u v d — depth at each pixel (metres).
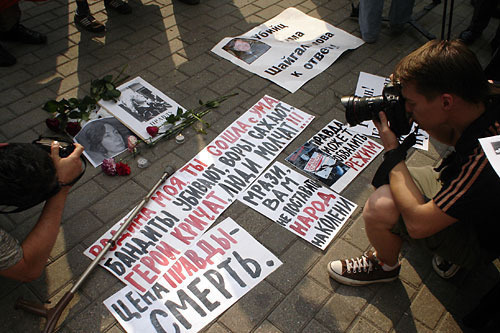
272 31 3.70
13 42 3.50
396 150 1.72
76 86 3.15
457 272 2.09
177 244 2.21
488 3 3.43
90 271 2.05
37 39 3.48
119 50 3.47
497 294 1.75
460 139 1.53
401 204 1.65
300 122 2.90
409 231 1.65
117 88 3.08
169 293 2.02
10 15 3.27
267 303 2.00
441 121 1.54
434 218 1.51
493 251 1.71
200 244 2.22
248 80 3.22
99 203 2.41
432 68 1.42
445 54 1.41
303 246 2.23
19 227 2.29
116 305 1.98
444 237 1.71
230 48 3.50
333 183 2.53
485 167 1.37
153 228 2.28
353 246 2.24
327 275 2.12
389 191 1.78
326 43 3.59
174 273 2.10
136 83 3.14
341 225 2.33
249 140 2.77
